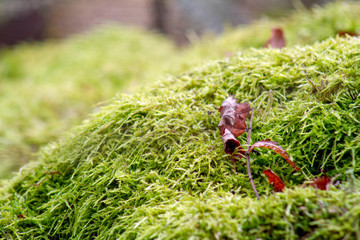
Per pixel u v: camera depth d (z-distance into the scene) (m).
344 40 0.41
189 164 0.38
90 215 0.38
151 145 0.39
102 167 0.39
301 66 0.41
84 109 0.69
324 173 0.36
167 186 0.38
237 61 0.44
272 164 0.38
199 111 0.40
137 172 0.39
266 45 0.54
